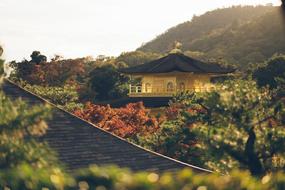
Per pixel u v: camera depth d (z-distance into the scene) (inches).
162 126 1787.6
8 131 577.0
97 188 408.8
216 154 837.2
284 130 833.5
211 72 3408.0
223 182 436.5
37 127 601.6
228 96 866.8
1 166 537.0
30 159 545.6
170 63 3444.9
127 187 412.8
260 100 868.0
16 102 617.3
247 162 818.2
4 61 652.1
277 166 806.5
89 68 7101.4
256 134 832.9
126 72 3496.6
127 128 2217.0
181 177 424.2
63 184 434.3
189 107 1951.3
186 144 1579.7
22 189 431.8
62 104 3644.2
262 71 3996.1
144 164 740.0
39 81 5629.9
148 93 3412.9
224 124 860.6
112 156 735.1
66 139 735.7
